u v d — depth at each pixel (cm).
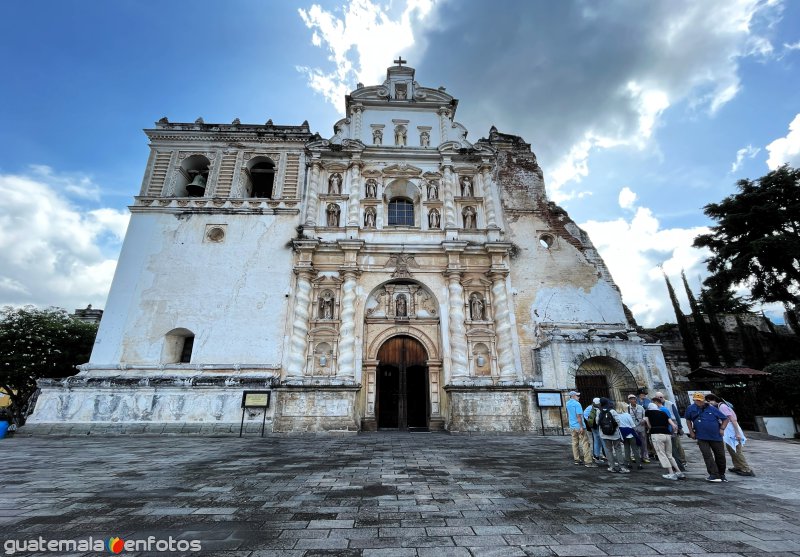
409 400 2375
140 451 1420
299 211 2612
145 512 672
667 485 891
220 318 2306
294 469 1065
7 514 660
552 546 521
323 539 547
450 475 987
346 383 2102
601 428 1080
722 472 934
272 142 2841
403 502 737
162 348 2228
